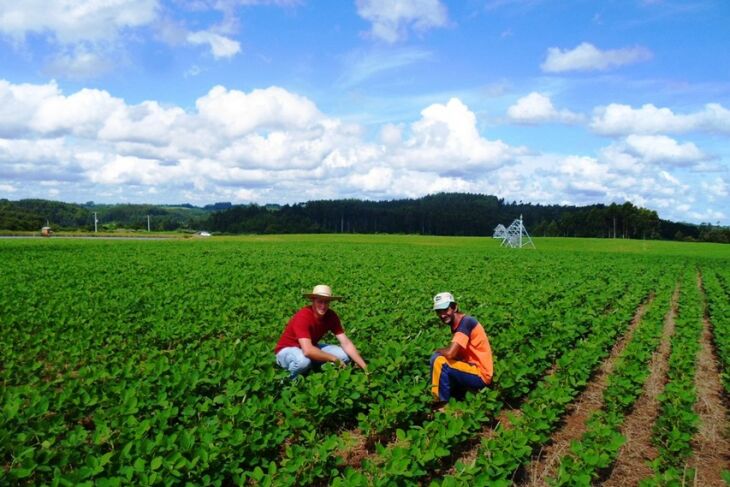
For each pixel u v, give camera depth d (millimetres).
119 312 13500
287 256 37500
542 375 9922
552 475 6164
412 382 8109
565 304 15266
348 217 172875
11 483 5145
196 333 11484
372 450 6781
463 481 5293
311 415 6855
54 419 6285
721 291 21188
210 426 6117
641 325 13016
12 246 44438
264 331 11180
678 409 7375
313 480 5879
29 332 11570
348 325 11664
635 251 65438
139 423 6133
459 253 46594
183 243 57219
